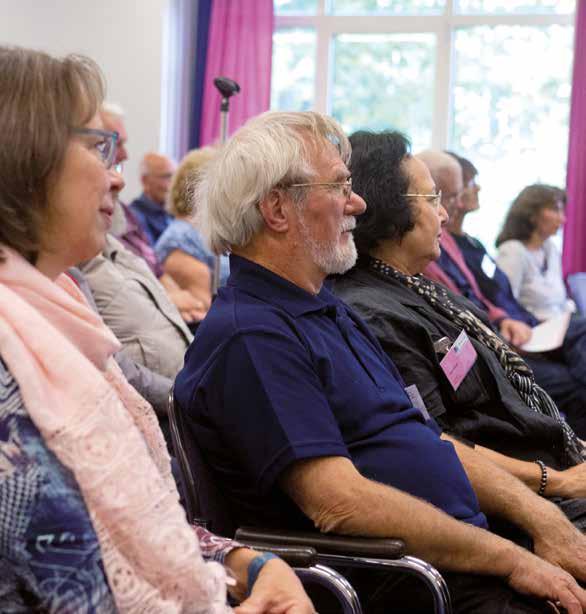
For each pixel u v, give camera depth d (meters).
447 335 2.29
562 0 7.08
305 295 1.87
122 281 2.94
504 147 7.22
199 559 1.17
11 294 1.12
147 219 5.75
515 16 7.13
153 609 1.12
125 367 2.65
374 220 2.30
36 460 1.07
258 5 7.19
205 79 7.23
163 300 3.06
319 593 1.81
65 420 1.08
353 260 1.93
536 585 1.76
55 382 1.10
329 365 1.80
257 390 1.70
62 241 1.19
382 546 1.63
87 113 1.19
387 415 1.87
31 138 1.14
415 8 7.28
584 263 6.92
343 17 7.34
